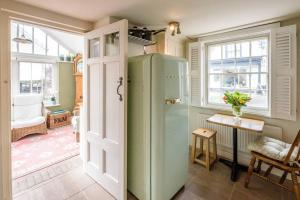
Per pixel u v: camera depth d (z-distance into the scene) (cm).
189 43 318
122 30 175
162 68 174
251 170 215
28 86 492
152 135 179
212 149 295
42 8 185
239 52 285
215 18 219
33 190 209
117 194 193
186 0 169
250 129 214
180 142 204
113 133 196
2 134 173
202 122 311
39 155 304
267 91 258
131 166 205
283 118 229
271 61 234
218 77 309
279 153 192
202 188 216
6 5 165
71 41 521
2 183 174
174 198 199
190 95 324
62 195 201
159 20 224
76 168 261
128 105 202
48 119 469
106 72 200
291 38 218
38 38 498
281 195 203
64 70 556
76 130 369
